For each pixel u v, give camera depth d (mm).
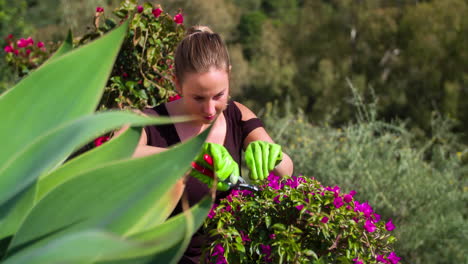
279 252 1100
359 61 20000
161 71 2680
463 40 17859
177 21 2744
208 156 1221
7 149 842
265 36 22281
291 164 1479
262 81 20906
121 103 2506
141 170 778
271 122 5703
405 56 18531
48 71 861
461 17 18000
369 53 19688
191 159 768
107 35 880
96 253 498
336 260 1179
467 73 17719
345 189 4199
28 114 854
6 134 843
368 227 1190
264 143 1341
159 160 779
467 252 3943
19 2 12555
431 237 3980
